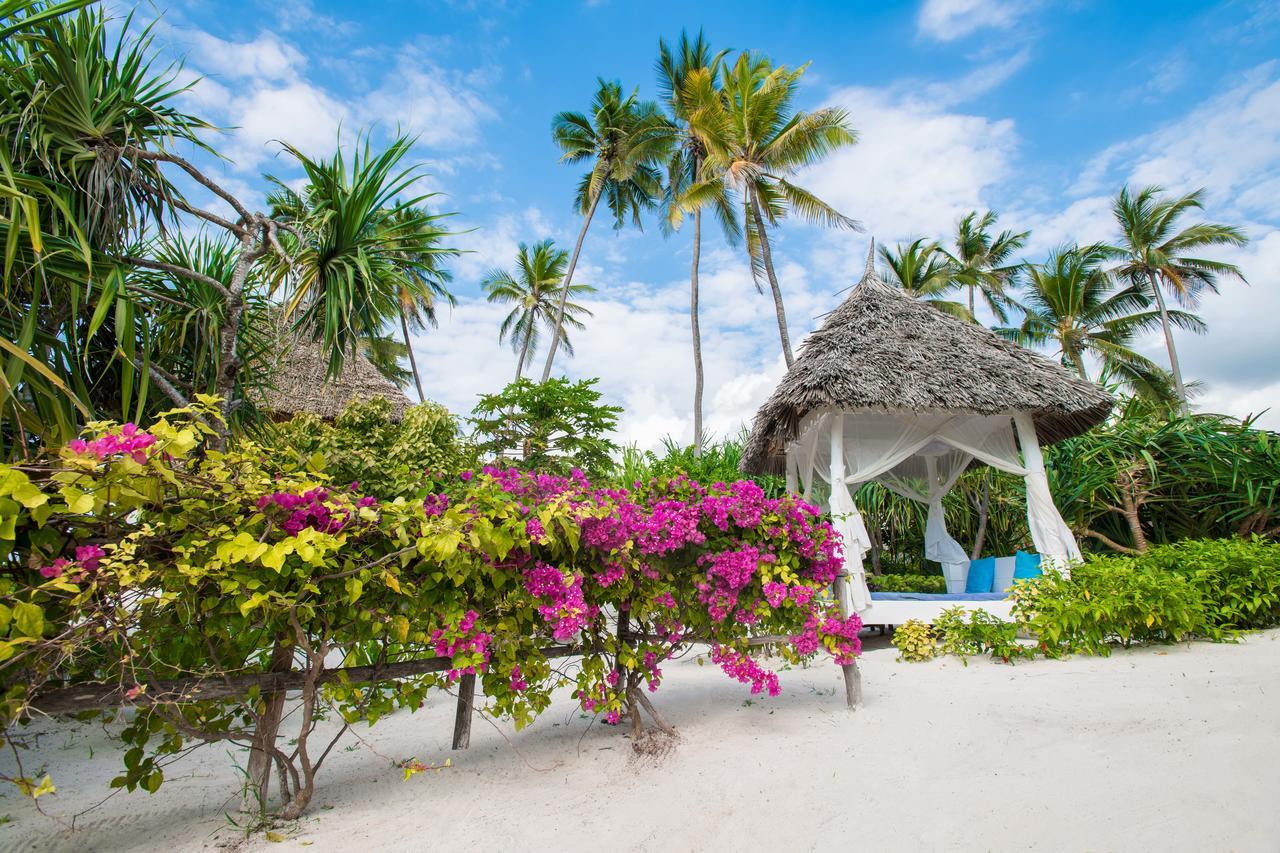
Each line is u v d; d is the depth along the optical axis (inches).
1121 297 879.1
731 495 142.5
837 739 125.3
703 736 133.1
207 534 81.8
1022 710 135.7
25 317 120.9
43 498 67.7
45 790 72.5
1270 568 214.5
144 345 148.3
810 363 266.2
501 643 105.9
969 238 1029.2
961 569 319.6
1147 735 116.3
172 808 105.9
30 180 123.2
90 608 74.2
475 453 362.6
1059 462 346.3
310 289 183.2
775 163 618.2
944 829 86.1
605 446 434.3
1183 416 327.3
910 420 277.0
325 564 87.5
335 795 109.9
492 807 102.0
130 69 156.4
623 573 117.3
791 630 148.5
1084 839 80.7
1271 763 98.4
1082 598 199.0
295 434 282.0
